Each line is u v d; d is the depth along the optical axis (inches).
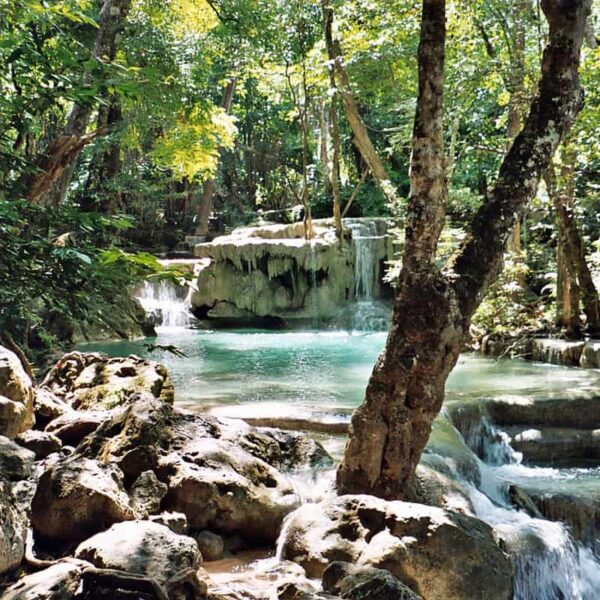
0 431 189.5
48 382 278.7
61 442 211.3
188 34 597.6
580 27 197.5
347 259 692.7
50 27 181.3
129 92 177.2
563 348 431.8
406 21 516.4
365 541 171.9
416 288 192.1
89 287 152.9
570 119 201.0
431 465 229.6
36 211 157.5
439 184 191.6
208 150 595.8
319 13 654.5
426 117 190.2
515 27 461.4
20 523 148.1
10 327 169.8
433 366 191.9
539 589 196.9
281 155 1058.1
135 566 137.6
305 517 182.4
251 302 695.1
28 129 179.6
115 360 283.6
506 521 217.9
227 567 177.5
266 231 741.9
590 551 224.1
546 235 645.9
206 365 439.8
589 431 297.3
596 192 518.0
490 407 306.3
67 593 128.7
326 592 143.6
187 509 186.2
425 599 160.9
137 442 195.6
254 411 274.1
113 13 420.5
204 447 203.6
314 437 254.2
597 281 499.5
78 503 165.0
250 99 1032.8
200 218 923.4
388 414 195.6
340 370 415.5
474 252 197.9
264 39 593.0
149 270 158.1
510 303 498.6
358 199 883.4
